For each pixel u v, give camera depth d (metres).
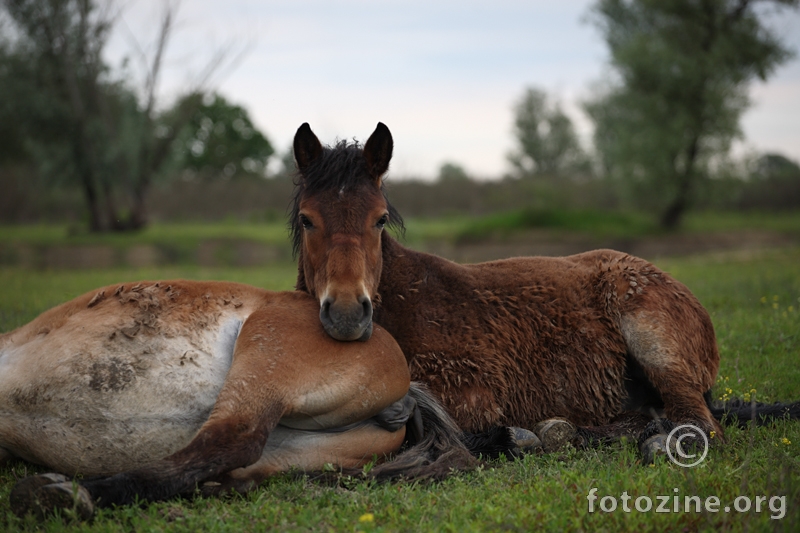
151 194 39.59
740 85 29.92
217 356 3.79
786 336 7.06
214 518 3.15
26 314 8.30
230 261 24.70
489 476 3.82
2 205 38.59
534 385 4.59
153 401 3.58
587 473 3.69
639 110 31.14
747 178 31.59
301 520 3.14
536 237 29.06
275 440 3.82
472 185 40.06
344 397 3.76
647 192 31.75
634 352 4.62
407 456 3.92
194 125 56.47
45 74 30.34
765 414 4.79
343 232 4.02
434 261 4.77
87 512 3.07
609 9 40.31
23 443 3.67
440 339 4.50
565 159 73.44
